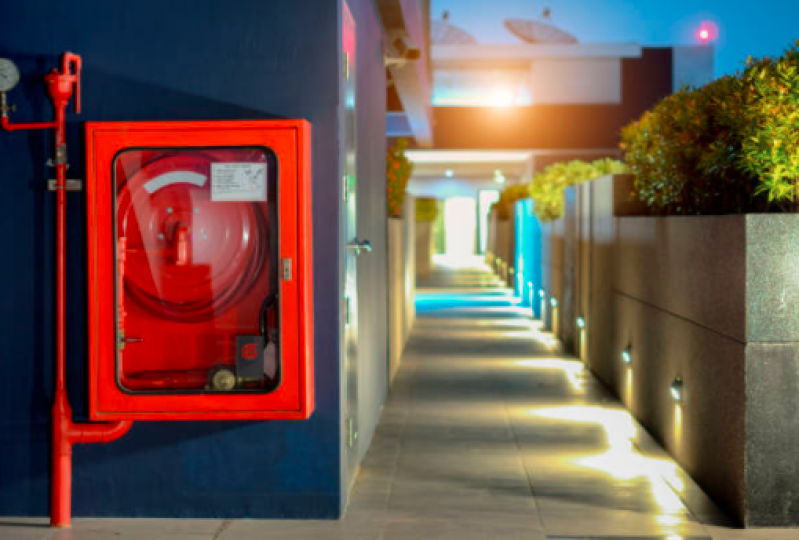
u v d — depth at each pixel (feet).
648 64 91.86
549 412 26.43
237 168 15.40
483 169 114.83
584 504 17.33
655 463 20.49
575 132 91.91
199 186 15.61
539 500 17.58
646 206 29.73
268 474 16.21
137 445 16.26
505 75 98.48
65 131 16.10
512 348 41.09
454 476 19.36
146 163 15.57
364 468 20.02
